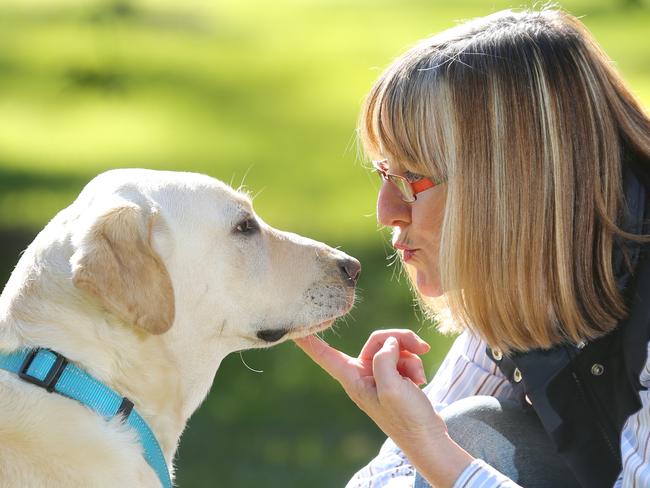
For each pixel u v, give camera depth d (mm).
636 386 3482
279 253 4328
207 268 4090
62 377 3615
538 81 3686
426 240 4012
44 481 3418
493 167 3674
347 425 8703
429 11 37938
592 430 3643
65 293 3715
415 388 3674
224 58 30531
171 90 26125
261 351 10492
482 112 3699
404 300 11289
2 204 15336
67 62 28109
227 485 7500
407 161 3918
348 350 9711
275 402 9211
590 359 3645
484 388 4367
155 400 3900
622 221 3666
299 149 19984
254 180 17297
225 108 24234
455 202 3727
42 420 3520
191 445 8234
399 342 4094
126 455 3639
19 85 26125
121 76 27203
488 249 3688
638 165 3770
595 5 35906
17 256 12734
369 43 31953
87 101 25031
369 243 13398
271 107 24172
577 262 3627
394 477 4207
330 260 4449
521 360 3799
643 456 3361
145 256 3633
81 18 34750
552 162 3631
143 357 3838
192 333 4086
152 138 21109
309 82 26969
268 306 4258
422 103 3805
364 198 16016
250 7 42062
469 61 3779
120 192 3951
